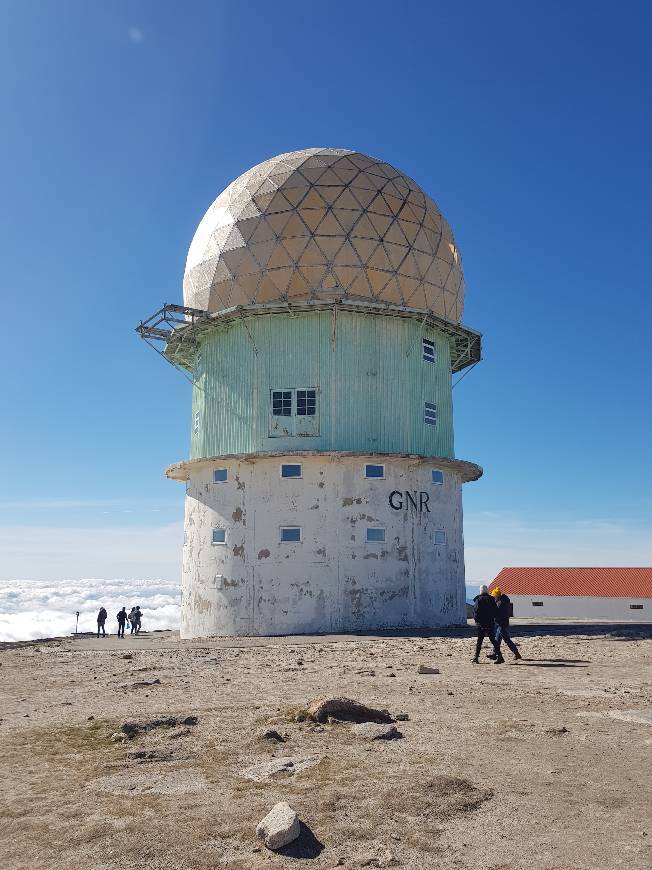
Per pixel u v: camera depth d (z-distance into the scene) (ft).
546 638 73.56
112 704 35.60
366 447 94.94
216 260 99.81
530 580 161.27
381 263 96.43
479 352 111.75
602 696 35.86
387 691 38.14
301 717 30.01
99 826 18.22
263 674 46.42
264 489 92.38
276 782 21.58
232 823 18.44
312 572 89.45
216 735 27.55
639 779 21.94
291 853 16.79
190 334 104.12
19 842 17.48
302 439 94.22
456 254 107.04
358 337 97.50
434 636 78.18
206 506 96.22
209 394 102.17
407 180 105.29
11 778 22.56
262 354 97.50
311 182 97.91
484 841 17.40
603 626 97.96
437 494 97.55
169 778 22.13
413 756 24.40
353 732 27.63
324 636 82.07
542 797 20.34
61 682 45.21
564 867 15.94
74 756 25.04
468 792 20.67
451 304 104.47
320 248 95.20
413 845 17.17
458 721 30.04
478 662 51.52
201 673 47.75
